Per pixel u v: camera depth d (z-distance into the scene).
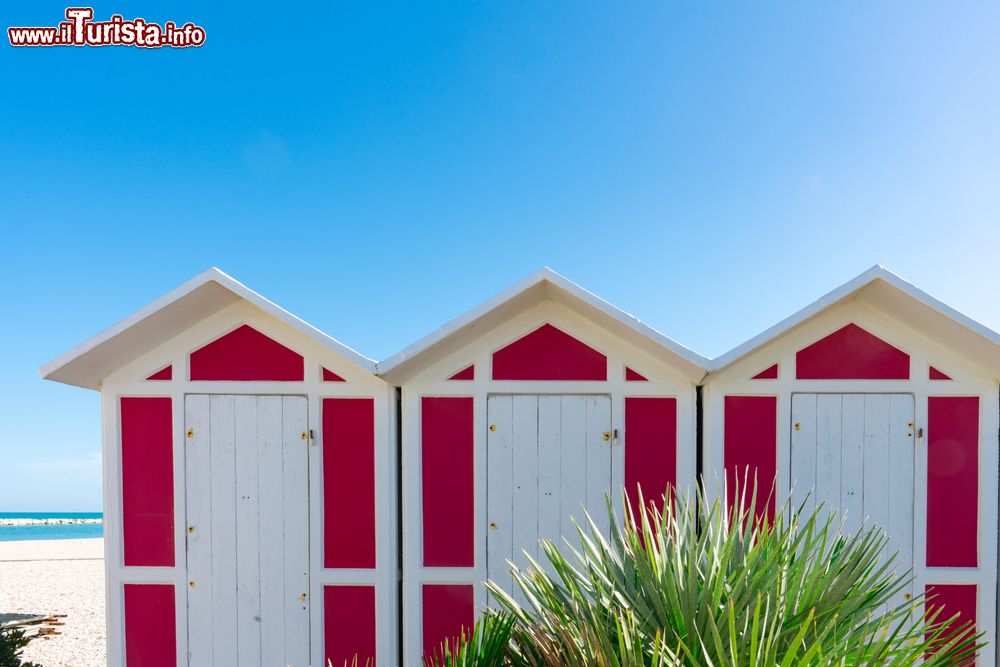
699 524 4.59
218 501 4.77
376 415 4.77
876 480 4.59
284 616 4.71
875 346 4.65
